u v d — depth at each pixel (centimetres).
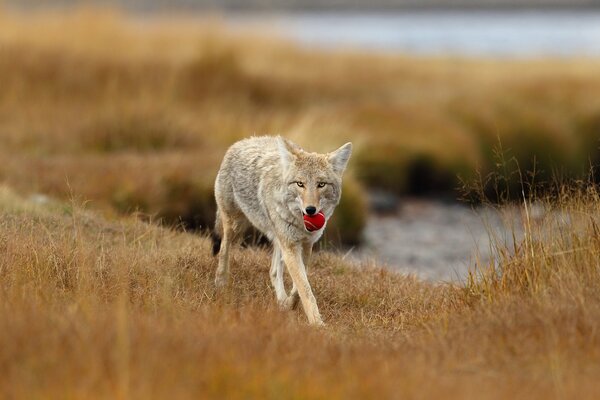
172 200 4906
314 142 5638
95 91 7269
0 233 3152
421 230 5906
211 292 2978
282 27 10556
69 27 8425
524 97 8781
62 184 4841
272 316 2464
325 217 2883
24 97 6925
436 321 2638
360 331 2642
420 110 7744
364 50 11644
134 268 2992
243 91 8100
